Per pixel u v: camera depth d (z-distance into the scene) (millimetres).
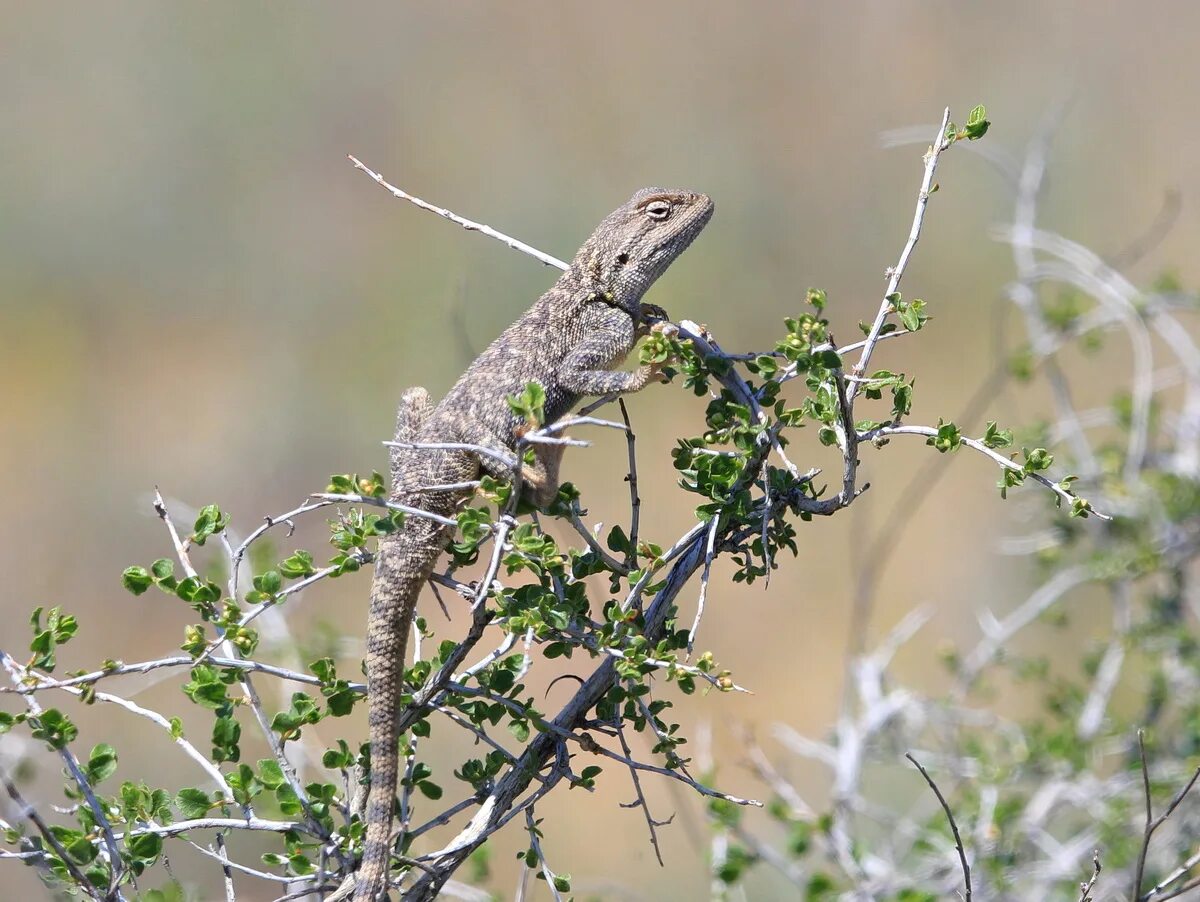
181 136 27750
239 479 21562
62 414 23328
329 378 23438
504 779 6160
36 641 5551
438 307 24031
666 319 8422
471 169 27844
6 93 27891
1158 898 6035
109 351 25234
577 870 12852
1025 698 13914
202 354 25109
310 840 6648
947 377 22219
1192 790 8852
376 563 6551
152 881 11367
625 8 29844
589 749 5992
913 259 25172
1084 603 14508
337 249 26641
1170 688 9828
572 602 6090
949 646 10375
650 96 28844
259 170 27875
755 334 25203
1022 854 9094
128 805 5809
